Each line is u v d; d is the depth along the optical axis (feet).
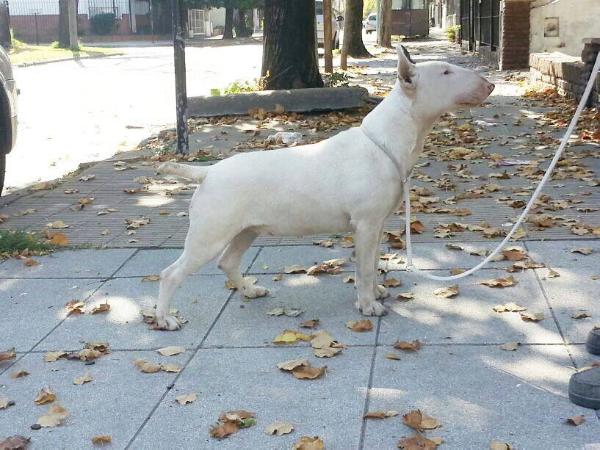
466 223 9.55
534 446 4.86
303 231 6.86
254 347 6.51
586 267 7.86
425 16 55.88
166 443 5.15
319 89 18.39
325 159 6.72
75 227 10.21
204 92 25.46
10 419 5.57
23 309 7.55
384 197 6.66
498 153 13.57
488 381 5.71
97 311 7.36
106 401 5.74
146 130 18.51
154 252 9.07
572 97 19.04
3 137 11.70
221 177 6.68
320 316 7.04
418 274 7.96
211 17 84.28
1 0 67.56
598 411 5.24
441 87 6.52
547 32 27.30
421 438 4.94
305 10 20.26
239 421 5.28
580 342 6.27
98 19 70.44
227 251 7.33
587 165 12.30
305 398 5.61
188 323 7.05
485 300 7.20
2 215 10.85
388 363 6.07
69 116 21.16
